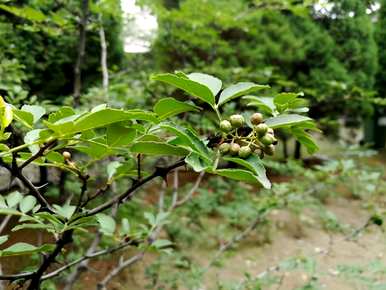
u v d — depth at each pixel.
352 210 6.09
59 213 1.18
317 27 7.48
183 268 3.98
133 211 4.32
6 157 0.95
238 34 7.33
